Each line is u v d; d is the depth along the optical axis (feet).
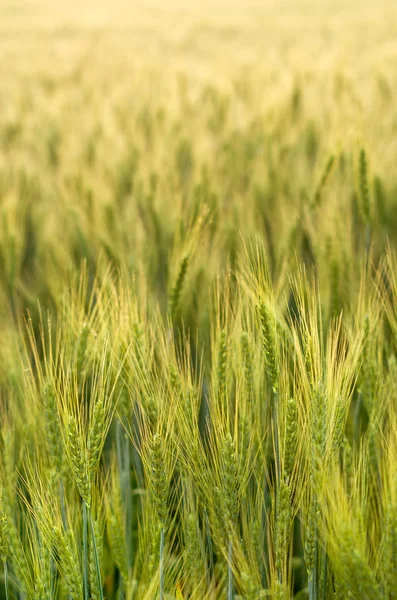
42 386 5.68
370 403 5.82
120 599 5.74
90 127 14.65
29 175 11.78
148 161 10.93
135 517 6.28
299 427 5.38
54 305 7.38
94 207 8.98
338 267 6.63
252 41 42.16
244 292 5.91
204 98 17.70
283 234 7.53
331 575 5.45
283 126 12.71
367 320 5.85
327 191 8.07
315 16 55.47
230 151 12.17
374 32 38.70
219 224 7.93
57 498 5.53
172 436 5.41
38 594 5.32
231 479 5.27
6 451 5.82
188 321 6.59
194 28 49.14
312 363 5.32
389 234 7.97
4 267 7.36
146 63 29.66
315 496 5.22
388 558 5.10
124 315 5.87
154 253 7.73
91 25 54.29
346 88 15.31
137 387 5.61
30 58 33.14
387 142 10.00
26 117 17.15
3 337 6.49
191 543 5.48
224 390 5.64
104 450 6.23
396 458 5.28
